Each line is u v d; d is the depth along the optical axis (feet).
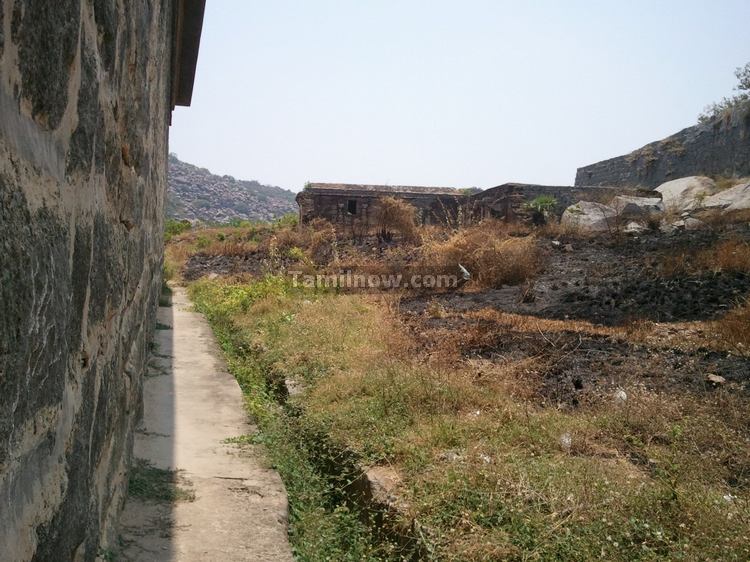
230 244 66.23
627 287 29.89
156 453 12.01
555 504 10.04
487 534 9.51
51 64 3.54
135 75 7.75
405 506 10.63
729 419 14.28
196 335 25.00
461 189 82.94
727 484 11.44
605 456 12.64
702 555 8.64
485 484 10.75
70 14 3.88
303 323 25.84
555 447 12.88
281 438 13.76
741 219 45.42
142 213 10.60
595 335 22.13
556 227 53.21
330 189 76.79
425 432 13.42
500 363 19.34
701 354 19.45
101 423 6.03
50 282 3.61
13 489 3.12
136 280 9.97
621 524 9.49
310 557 9.43
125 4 6.37
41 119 3.46
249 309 31.63
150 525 9.08
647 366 18.54
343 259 50.93
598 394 16.21
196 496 10.24
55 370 3.82
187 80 28.68
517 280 36.76
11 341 2.92
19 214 3.05
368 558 10.07
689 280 29.63
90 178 4.90
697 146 71.10
